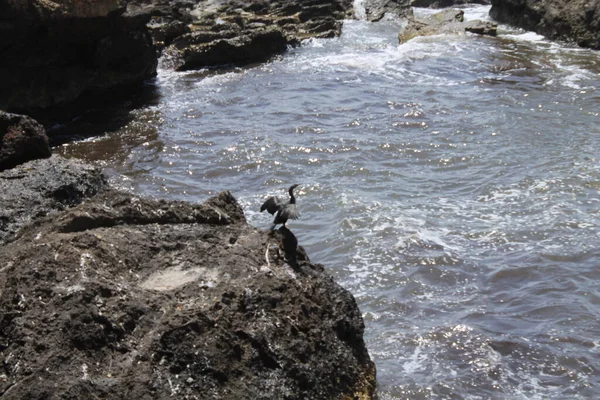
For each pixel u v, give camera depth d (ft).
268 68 95.61
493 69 90.38
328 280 30.48
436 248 46.19
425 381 33.71
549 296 41.16
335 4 130.11
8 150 48.57
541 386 33.73
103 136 71.00
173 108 79.30
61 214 31.60
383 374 34.17
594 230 48.26
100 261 27.30
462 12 115.75
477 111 74.08
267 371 25.29
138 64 84.12
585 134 66.39
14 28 66.69
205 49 97.45
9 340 24.16
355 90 83.15
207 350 24.54
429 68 92.12
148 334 24.82
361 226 48.98
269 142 65.82
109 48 78.95
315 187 55.52
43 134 50.11
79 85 77.15
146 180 59.26
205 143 67.46
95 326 24.35
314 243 47.57
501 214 51.13
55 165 42.60
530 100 77.15
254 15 120.78
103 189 43.27
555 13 104.88
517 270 43.70
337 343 28.45
